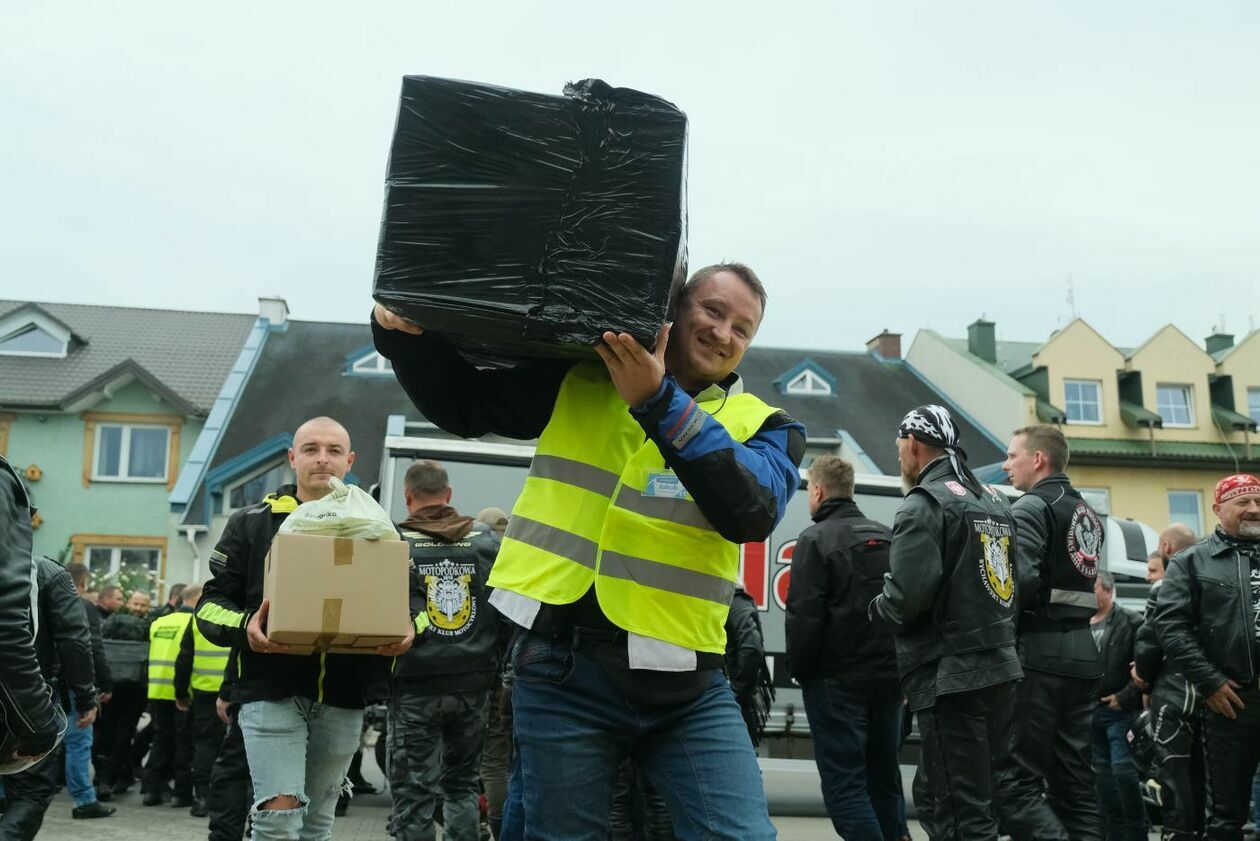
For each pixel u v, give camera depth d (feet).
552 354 9.07
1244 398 119.55
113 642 37.70
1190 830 19.36
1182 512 114.93
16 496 10.73
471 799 20.67
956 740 16.11
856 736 19.72
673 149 8.27
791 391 115.14
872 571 19.84
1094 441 114.52
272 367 105.40
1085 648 19.21
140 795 38.93
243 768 19.88
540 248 8.13
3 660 10.36
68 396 98.68
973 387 118.01
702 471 8.38
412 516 20.98
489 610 20.89
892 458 105.40
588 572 8.97
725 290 9.52
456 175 8.16
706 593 9.14
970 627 16.16
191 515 90.12
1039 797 17.13
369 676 14.94
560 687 8.96
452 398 9.90
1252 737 18.79
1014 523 17.63
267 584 14.39
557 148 8.19
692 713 9.14
